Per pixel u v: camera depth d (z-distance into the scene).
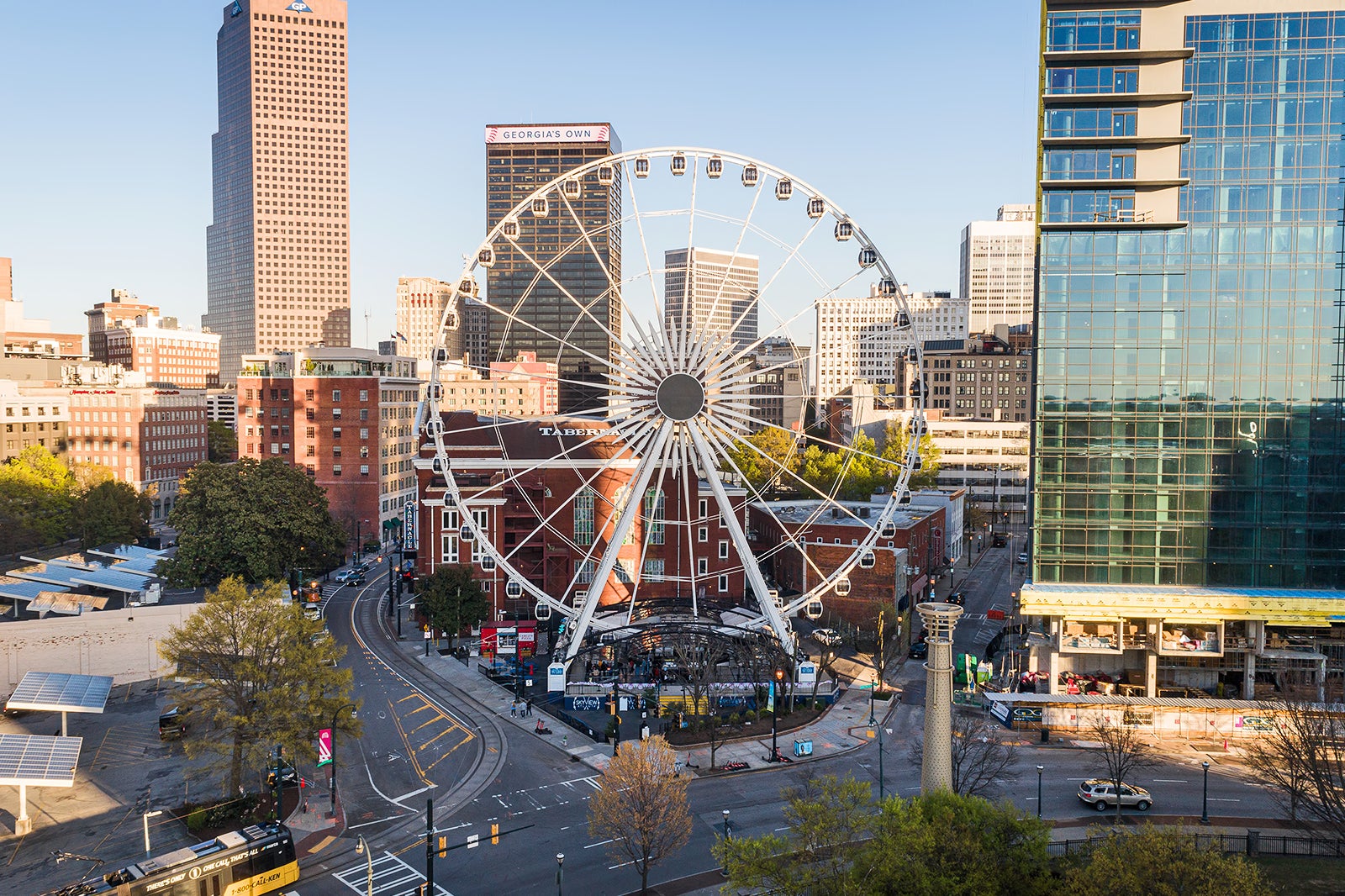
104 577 103.75
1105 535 88.44
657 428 98.06
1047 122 88.94
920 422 95.69
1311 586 86.50
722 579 121.00
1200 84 87.12
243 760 68.81
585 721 85.69
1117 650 86.81
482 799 68.94
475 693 93.38
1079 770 74.31
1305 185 86.19
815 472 184.00
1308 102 86.00
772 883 48.06
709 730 82.12
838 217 95.19
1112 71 88.25
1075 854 50.19
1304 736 61.03
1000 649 109.88
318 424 174.12
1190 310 87.44
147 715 84.62
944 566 152.25
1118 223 86.81
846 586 101.69
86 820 64.06
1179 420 87.62
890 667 103.00
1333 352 86.06
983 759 64.62
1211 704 82.62
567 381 96.75
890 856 44.09
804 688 93.31
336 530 136.12
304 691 67.19
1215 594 85.31
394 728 83.62
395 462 185.50
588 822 62.84
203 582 122.94
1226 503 87.25
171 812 65.44
